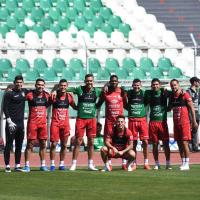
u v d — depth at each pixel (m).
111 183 39.00
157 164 50.09
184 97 49.25
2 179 41.59
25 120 73.06
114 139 48.75
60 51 88.69
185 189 35.78
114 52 89.62
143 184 38.31
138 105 50.12
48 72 84.44
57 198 32.22
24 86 73.06
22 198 32.16
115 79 49.53
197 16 105.00
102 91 49.72
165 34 96.69
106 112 49.50
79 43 90.69
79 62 85.38
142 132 50.16
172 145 73.81
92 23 97.50
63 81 49.25
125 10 103.38
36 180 40.91
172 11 105.81
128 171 47.66
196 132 68.19
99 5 100.81
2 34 92.88
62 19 96.94
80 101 49.75
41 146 48.94
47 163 56.78
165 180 40.53
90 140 49.44
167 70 87.50
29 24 95.12
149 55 90.25
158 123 50.03
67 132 49.34
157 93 49.91
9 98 47.94
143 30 98.44
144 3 106.94
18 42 90.19
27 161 48.56
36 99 48.72
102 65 88.19
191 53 91.38
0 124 69.50
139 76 85.94
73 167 49.25
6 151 47.81
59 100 49.03
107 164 48.53
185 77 87.50
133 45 92.56
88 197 32.56
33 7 98.12
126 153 48.41
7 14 96.12
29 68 84.75
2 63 84.56
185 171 47.53
